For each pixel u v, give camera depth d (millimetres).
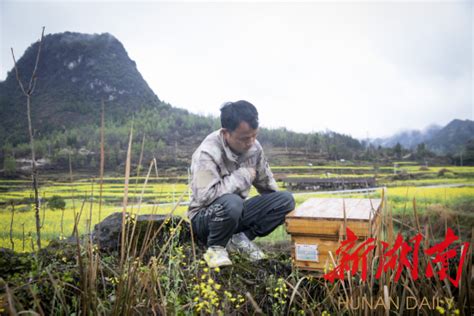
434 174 48156
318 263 2334
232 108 2736
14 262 2266
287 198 2996
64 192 14648
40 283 1939
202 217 2783
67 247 2686
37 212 2900
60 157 53844
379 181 38688
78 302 1763
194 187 2785
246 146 2824
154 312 1658
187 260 2658
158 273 1942
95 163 51062
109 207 11953
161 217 3088
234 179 2787
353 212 2410
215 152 2812
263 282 2406
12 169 45781
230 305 2156
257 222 3047
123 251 1609
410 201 16500
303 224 2326
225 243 2676
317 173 47500
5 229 8266
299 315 2072
